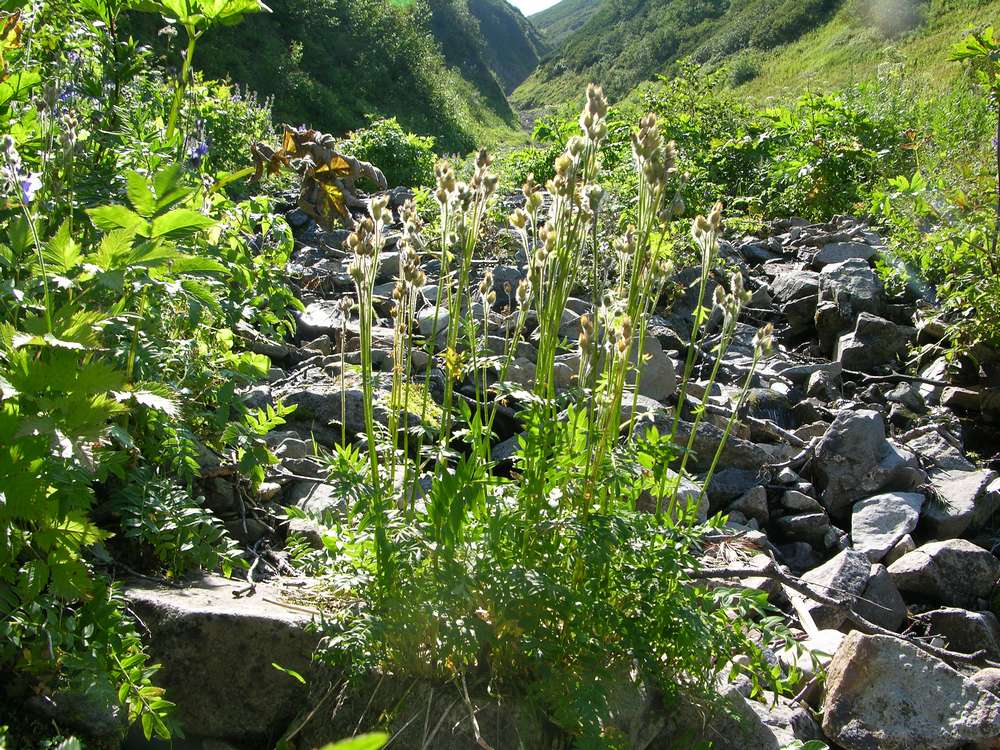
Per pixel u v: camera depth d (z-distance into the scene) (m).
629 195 9.02
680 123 13.82
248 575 3.41
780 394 6.40
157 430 3.58
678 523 3.04
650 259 2.98
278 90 35.59
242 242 4.77
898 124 12.63
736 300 3.02
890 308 7.64
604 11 85.06
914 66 22.62
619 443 3.30
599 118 2.76
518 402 5.46
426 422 2.96
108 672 2.66
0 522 2.57
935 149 11.30
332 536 2.98
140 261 2.83
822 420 6.32
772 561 4.29
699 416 3.09
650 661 2.82
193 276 3.73
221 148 11.98
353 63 42.31
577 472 2.90
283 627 2.96
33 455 2.56
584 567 2.87
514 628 2.75
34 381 2.55
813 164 11.14
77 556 2.70
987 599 4.61
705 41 60.03
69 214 3.72
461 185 2.96
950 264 7.04
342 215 9.65
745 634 3.57
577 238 2.93
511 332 6.55
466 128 47.09
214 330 4.36
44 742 2.61
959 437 6.18
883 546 4.88
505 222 9.64
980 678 3.79
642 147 2.74
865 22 41.47
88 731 2.71
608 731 2.71
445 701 2.79
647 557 2.84
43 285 2.94
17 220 2.97
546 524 2.81
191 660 2.92
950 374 6.77
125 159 4.17
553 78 82.00
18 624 2.67
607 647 2.85
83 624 2.75
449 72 54.41
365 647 2.74
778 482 5.39
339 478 2.84
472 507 2.82
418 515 2.92
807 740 3.31
